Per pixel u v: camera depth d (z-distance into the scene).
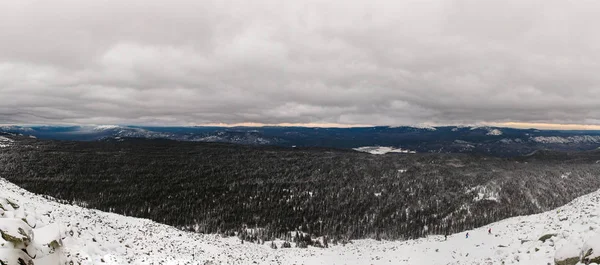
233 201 160.50
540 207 155.00
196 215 137.12
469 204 158.12
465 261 30.22
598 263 11.57
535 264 18.41
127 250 26.66
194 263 29.84
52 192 140.50
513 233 34.56
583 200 35.78
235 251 45.06
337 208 161.62
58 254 14.27
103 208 132.75
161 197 154.00
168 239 37.72
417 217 148.62
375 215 153.12
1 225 11.48
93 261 20.83
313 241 110.56
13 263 10.83
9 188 31.73
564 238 20.55
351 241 106.62
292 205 162.25
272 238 114.75
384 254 49.56
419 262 38.38
